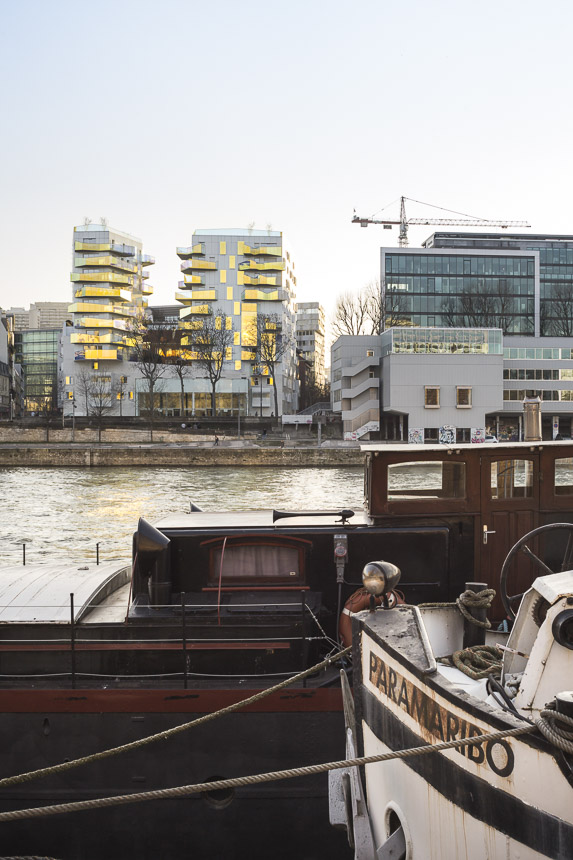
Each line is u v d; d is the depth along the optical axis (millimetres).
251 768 7066
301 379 142375
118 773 7086
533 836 3514
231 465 66562
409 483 8109
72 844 7125
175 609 7512
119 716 7082
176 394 107062
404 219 166750
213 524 8375
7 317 139375
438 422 77562
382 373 83312
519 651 4559
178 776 7059
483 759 3773
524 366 81688
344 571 8031
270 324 104438
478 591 5629
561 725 3373
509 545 8086
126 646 7305
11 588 8164
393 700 4719
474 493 8086
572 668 3861
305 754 7062
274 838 7086
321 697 7043
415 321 94000
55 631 7363
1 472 59688
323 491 43875
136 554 7723
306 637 7301
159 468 64750
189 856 7105
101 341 109500
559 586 4078
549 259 98750
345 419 83500
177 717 7070
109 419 94938
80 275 113750
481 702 3869
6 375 123562
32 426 85438
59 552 22703
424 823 4371
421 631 4859
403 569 8062
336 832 7051
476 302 94375
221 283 109312
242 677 7266
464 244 113500
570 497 8109
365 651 5168
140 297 125500
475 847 3881
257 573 8109
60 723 7109
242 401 105875
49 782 7113
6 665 7379
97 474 58031
